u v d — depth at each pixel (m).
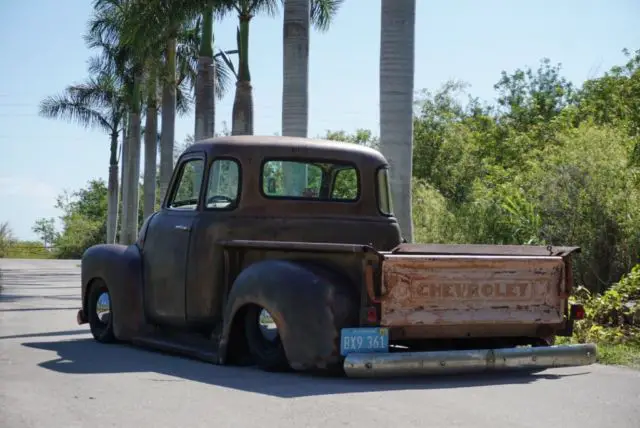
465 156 39.50
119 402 6.36
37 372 7.88
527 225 18.62
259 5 25.20
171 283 9.25
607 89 35.78
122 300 9.94
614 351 9.47
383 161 9.45
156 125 39.19
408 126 13.82
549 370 8.30
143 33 25.56
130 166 44.22
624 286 12.14
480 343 8.60
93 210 89.06
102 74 42.00
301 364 7.38
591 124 26.16
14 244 77.75
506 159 40.88
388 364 7.23
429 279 7.39
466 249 8.62
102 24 38.69
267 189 8.90
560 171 18.66
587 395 6.84
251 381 7.35
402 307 7.31
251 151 8.90
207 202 8.99
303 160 9.04
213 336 8.83
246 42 25.42
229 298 8.16
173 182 9.66
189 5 25.28
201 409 6.09
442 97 40.44
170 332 9.57
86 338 11.09
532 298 7.86
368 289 7.20
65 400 6.43
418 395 6.70
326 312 7.28
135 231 44.75
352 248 7.24
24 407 6.15
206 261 8.78
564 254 8.07
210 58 28.36
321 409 6.10
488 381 7.52
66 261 62.97
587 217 17.70
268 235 8.81
